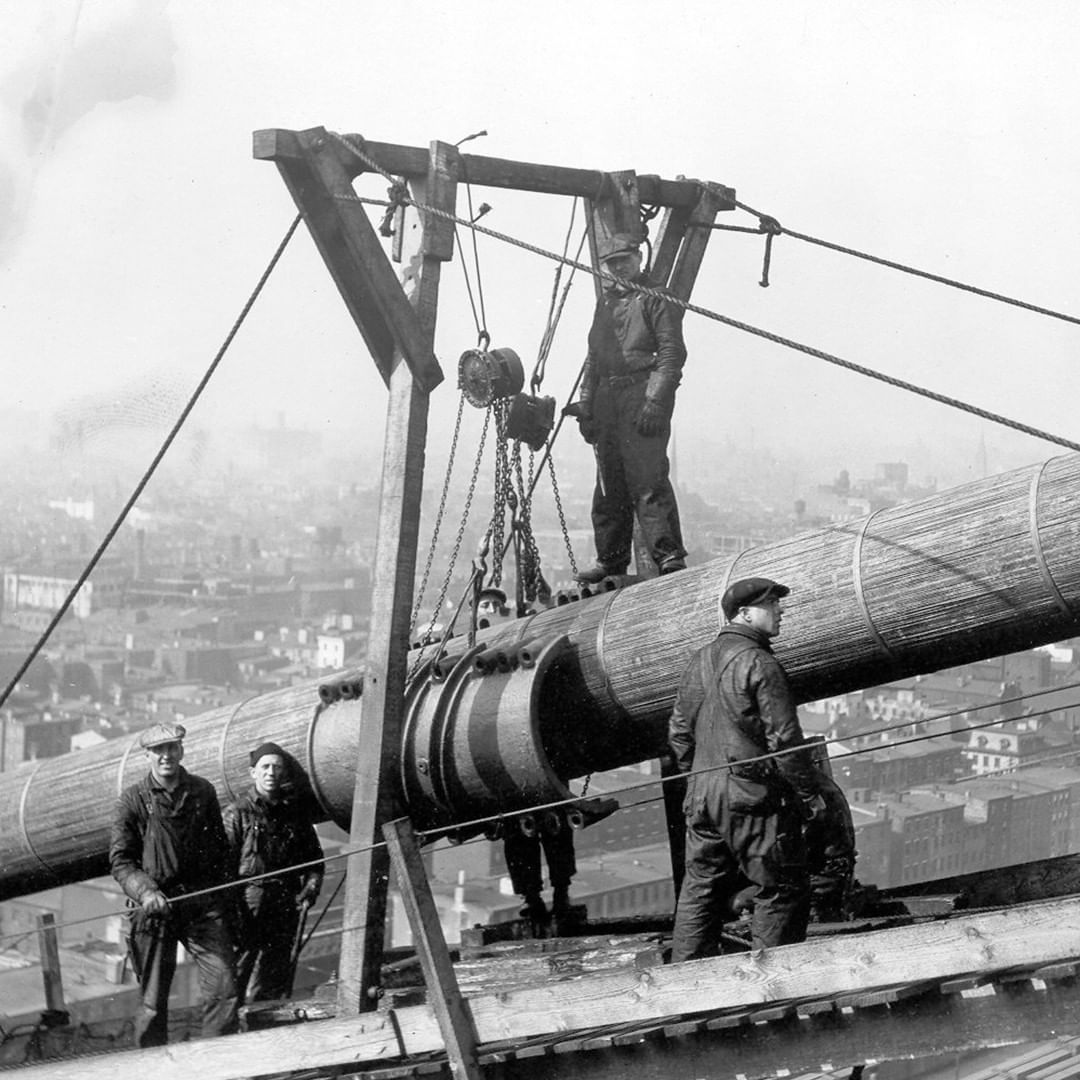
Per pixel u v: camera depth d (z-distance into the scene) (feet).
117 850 27.07
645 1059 21.11
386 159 27.07
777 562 26.35
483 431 30.12
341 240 26.91
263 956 29.50
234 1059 23.93
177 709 476.13
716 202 32.30
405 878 22.25
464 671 28.32
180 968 96.78
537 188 30.14
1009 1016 19.58
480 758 27.43
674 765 27.89
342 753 29.09
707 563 27.61
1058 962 19.61
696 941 22.41
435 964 21.97
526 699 27.04
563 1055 21.44
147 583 602.85
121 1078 24.79
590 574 30.66
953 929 19.77
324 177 26.48
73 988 112.37
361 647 540.11
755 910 22.09
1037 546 23.57
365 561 641.81
